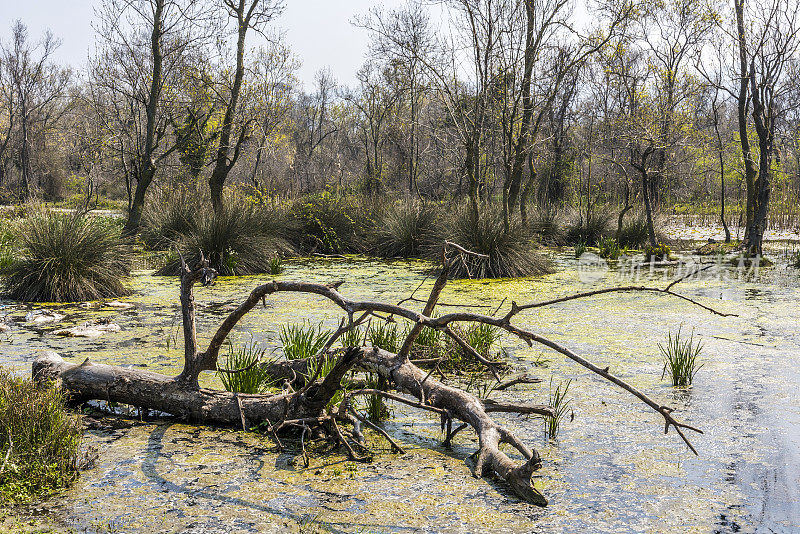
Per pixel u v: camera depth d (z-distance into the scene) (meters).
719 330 7.85
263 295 4.24
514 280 12.20
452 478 3.71
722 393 5.32
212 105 18.09
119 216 22.11
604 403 5.07
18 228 10.84
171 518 3.16
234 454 4.01
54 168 45.03
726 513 3.29
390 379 4.91
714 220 29.19
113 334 7.36
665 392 5.35
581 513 3.28
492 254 12.70
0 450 3.69
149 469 3.76
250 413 4.46
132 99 19.64
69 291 9.73
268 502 3.36
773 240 20.98
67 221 10.33
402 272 13.31
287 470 3.78
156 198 18.73
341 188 24.61
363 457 3.99
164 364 5.95
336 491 3.51
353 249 17.72
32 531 3.01
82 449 4.03
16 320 8.17
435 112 21.95
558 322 8.36
